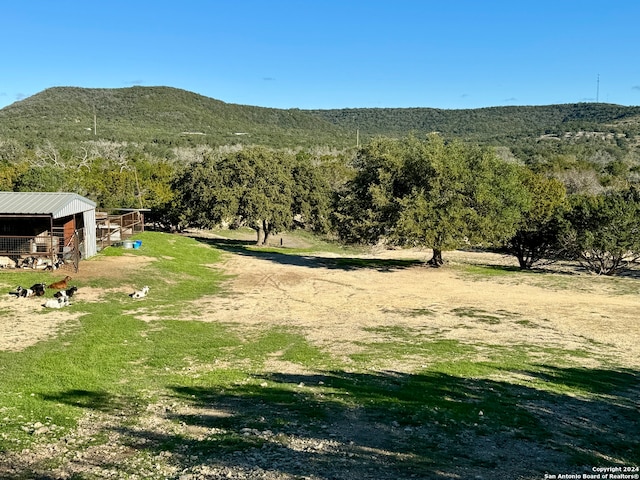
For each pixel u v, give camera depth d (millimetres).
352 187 33969
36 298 19328
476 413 9609
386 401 10164
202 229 52906
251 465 7246
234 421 9117
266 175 45438
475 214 29109
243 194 44188
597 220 31969
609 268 33594
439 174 29906
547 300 23312
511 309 21297
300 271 30938
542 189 44438
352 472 7027
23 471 6984
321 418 9266
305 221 48344
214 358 13516
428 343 15609
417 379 11742
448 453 7805
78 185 52594
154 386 11133
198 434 8500
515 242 34844
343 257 39219
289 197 45812
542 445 8227
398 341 15844
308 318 19172
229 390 10914
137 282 23625
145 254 30625
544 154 112188
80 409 9594
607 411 10031
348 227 32906
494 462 7508
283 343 15328
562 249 33750
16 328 15422
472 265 34906
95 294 20828
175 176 52375
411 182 31078
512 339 16422
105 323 16516
